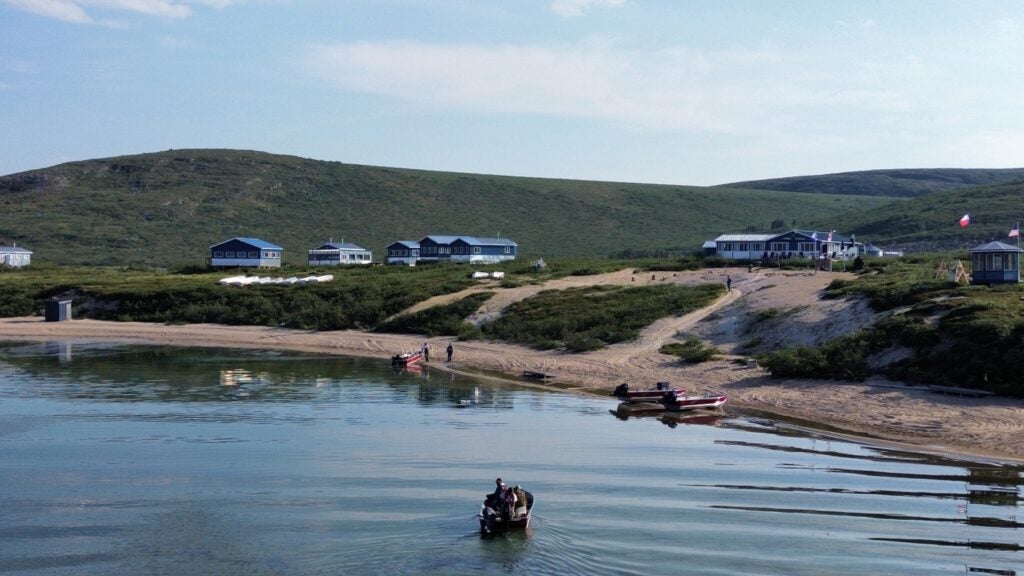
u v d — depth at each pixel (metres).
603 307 84.19
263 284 116.38
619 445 41.22
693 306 79.06
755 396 52.00
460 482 34.75
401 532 28.89
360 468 36.97
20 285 117.69
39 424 45.97
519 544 27.64
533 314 85.62
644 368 63.50
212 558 26.83
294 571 25.66
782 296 74.25
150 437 42.91
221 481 34.97
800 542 27.69
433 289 102.50
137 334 95.62
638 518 30.09
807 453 39.03
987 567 25.58
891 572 25.27
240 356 78.75
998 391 45.44
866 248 156.38
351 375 66.00
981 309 52.41
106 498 32.72
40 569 26.05
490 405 52.50
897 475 35.03
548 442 41.84
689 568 25.69
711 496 32.53
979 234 189.62
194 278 127.62
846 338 55.53
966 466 36.12
